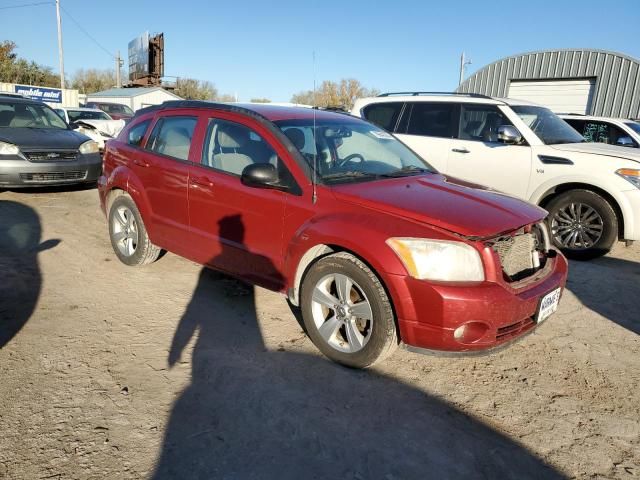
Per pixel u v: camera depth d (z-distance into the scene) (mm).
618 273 5570
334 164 3797
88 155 8867
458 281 2922
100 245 5922
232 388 3061
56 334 3652
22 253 5449
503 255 3152
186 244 4441
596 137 10117
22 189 9062
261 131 3881
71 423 2684
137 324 3863
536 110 7070
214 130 4266
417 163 4465
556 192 6301
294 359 3422
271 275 3762
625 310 4520
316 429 2719
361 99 8180
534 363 3531
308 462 2471
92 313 4027
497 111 6785
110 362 3301
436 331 2898
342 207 3334
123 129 5434
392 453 2559
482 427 2801
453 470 2463
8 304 4125
